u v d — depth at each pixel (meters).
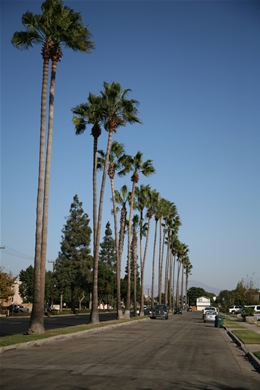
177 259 121.94
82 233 84.31
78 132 37.03
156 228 72.50
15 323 38.94
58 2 24.78
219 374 13.26
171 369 13.68
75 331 26.47
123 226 60.47
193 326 40.22
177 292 119.25
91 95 36.75
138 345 20.83
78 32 25.19
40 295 23.70
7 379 11.26
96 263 35.97
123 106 36.84
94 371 12.75
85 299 111.81
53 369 12.95
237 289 89.19
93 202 36.19
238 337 25.91
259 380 12.61
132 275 116.12
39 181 23.88
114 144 46.78
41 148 23.95
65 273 81.44
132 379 11.66
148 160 52.97
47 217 24.47
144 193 63.12
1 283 57.00
